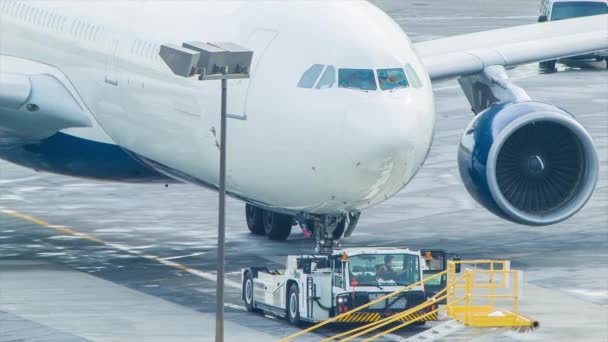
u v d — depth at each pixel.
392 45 110.69
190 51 95.38
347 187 107.75
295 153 108.56
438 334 101.19
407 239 144.12
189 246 141.50
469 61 136.25
